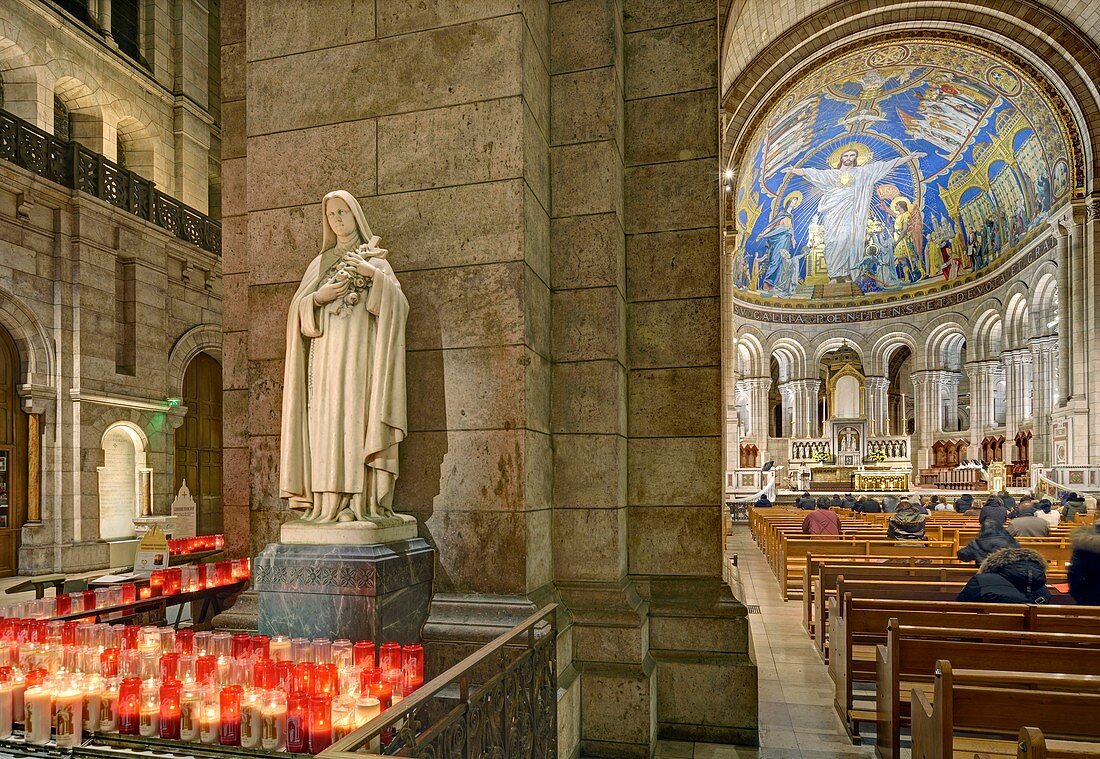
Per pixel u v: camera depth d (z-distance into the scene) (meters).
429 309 4.48
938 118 28.19
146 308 14.67
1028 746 2.01
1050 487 22.67
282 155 4.87
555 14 5.05
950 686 2.82
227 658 3.42
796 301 35.97
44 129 13.70
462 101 4.51
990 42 23.25
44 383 12.45
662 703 4.68
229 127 6.19
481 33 4.50
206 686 3.21
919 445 34.28
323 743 2.97
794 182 32.34
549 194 4.93
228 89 6.20
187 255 15.88
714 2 5.13
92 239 13.27
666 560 4.91
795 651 6.68
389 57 4.68
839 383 35.56
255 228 4.90
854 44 22.67
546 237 4.82
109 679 3.35
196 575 6.06
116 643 3.76
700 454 4.90
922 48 23.77
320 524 4.00
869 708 4.77
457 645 4.03
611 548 4.66
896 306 34.75
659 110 5.16
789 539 9.19
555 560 4.75
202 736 3.18
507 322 4.33
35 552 12.12
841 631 4.93
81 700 3.29
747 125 22.09
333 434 4.06
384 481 4.14
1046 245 26.55
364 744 2.05
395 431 4.14
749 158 24.97
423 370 4.46
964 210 31.70
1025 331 29.00
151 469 14.74
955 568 6.29
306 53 4.86
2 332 12.02
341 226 4.36
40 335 12.41
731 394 23.00
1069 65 22.92
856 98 26.98
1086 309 24.12
